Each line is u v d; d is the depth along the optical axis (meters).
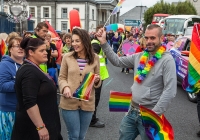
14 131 2.58
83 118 3.32
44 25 4.49
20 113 2.52
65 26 53.81
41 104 2.50
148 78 2.84
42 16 53.62
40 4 53.22
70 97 3.06
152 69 2.82
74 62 3.22
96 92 4.89
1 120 3.20
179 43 8.62
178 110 6.22
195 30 4.55
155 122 2.68
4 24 16.75
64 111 3.24
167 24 18.67
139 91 2.89
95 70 3.36
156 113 2.68
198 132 4.75
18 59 3.25
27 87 2.40
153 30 2.83
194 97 6.85
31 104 2.38
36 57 2.55
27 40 2.58
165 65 2.75
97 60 3.36
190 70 4.59
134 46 8.45
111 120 5.38
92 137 4.52
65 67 3.27
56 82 5.46
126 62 3.23
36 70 2.49
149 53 2.98
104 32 3.12
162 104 2.68
